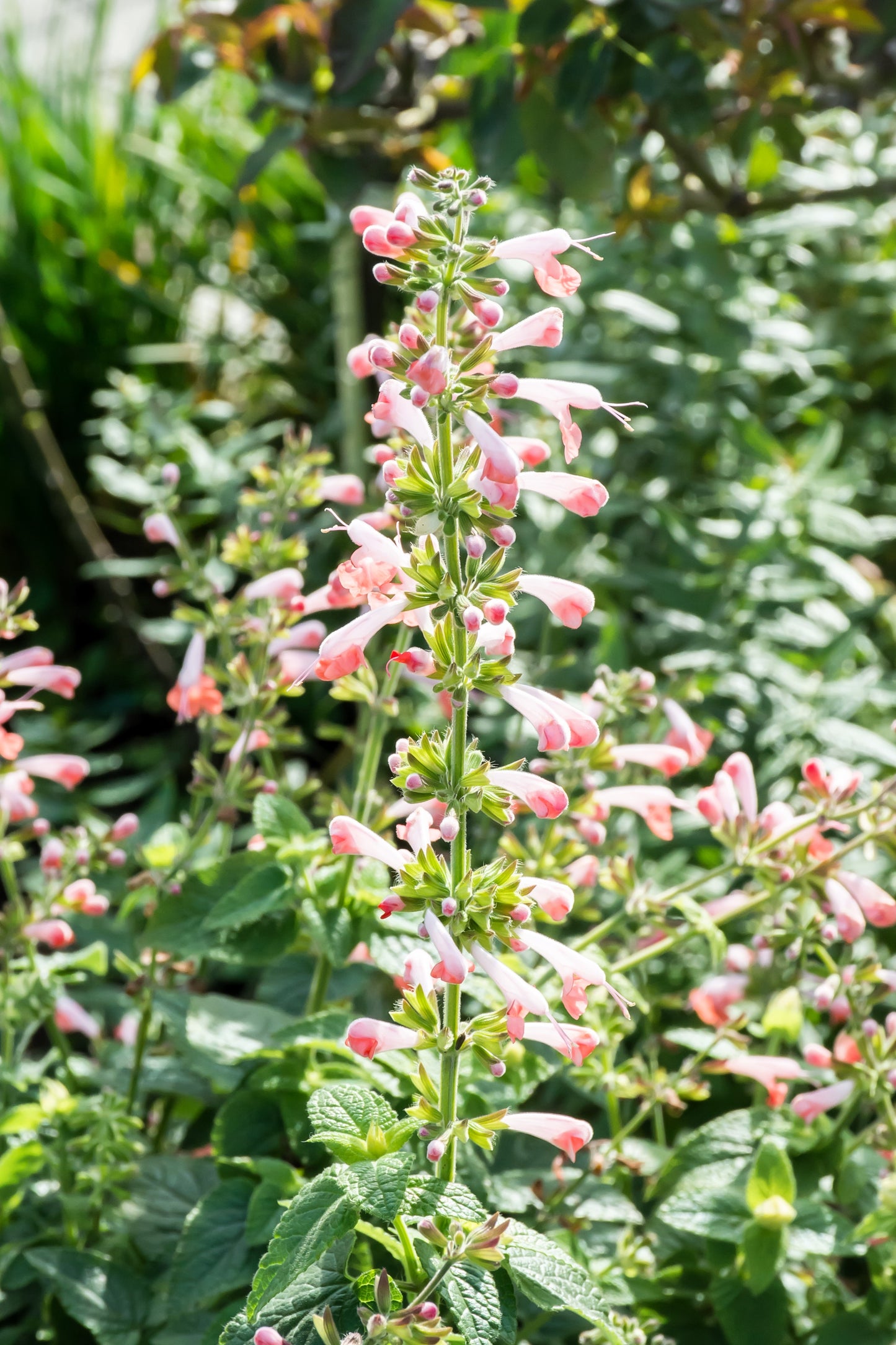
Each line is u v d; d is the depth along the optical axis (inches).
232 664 73.4
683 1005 79.4
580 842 70.2
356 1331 47.5
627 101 97.6
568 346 130.7
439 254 45.1
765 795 103.6
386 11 86.4
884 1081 66.1
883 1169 72.2
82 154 177.0
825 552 115.0
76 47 199.6
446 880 47.4
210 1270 61.6
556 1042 49.0
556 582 49.2
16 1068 78.2
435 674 46.2
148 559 166.9
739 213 106.0
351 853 50.6
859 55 93.4
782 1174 61.3
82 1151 73.5
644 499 123.3
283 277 169.5
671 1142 87.1
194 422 162.1
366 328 141.3
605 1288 63.3
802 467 122.5
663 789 68.6
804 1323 70.0
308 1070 65.3
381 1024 47.8
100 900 73.2
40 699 153.0
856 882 64.1
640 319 115.8
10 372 145.9
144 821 113.9
